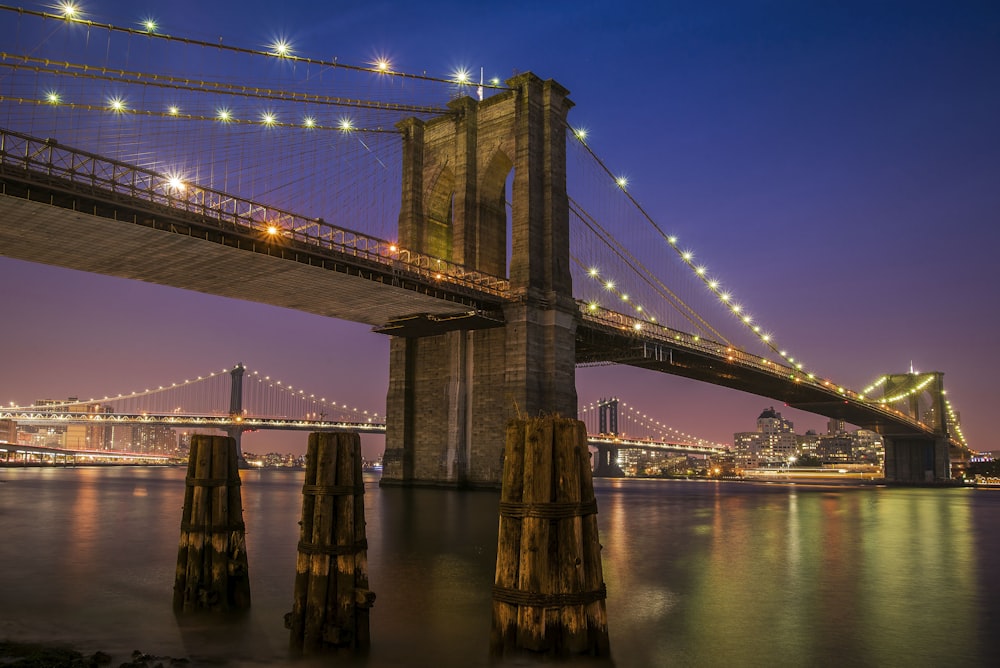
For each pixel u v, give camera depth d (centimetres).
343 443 1177
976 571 2039
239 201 4869
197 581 1391
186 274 5422
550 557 927
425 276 5972
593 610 937
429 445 6994
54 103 4344
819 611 1509
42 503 4594
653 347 8056
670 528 3300
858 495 8050
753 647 1244
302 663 1105
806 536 2962
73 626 1309
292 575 1800
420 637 1245
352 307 6344
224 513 1413
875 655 1209
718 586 1777
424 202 7631
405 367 7238
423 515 3703
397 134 7750
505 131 7131
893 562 2212
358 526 1174
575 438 951
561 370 6519
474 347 6788
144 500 4981
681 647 1241
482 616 1398
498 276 7362
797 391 11356
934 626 1395
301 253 5175
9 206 4091
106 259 5062
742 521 3759
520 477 949
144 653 1153
